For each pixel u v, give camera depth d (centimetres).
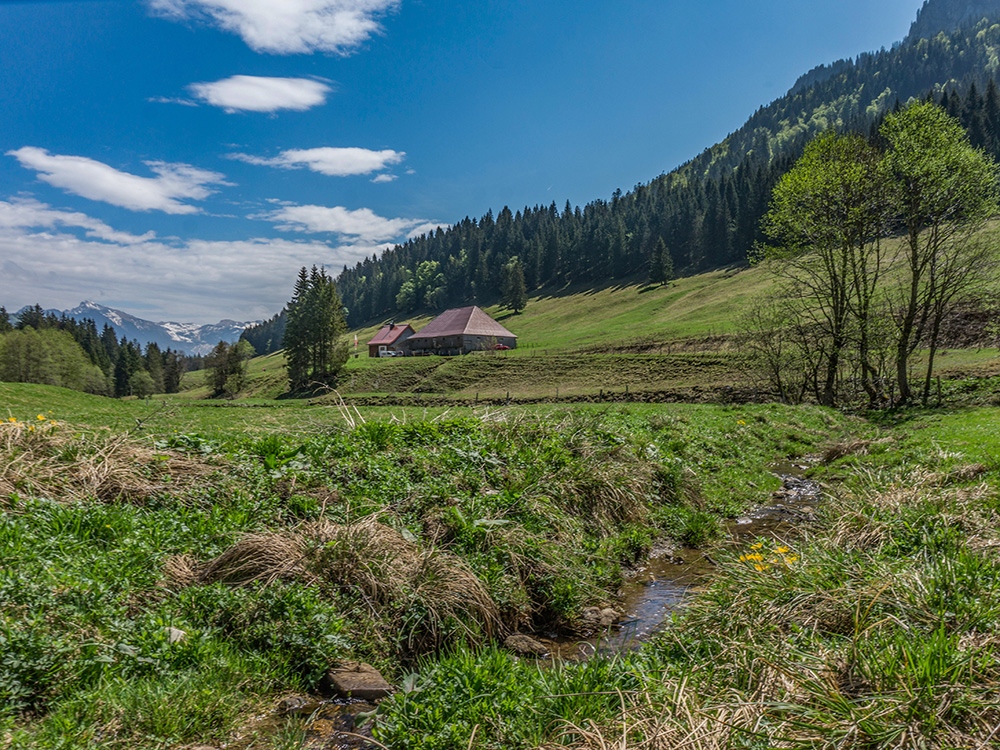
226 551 670
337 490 877
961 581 504
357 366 10006
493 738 428
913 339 3362
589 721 407
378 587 652
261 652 549
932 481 975
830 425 2655
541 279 19438
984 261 2967
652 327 9931
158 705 435
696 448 1664
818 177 3156
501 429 1220
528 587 763
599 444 1270
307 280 11988
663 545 1031
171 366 16375
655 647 570
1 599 499
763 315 3744
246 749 431
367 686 525
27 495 736
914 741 326
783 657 439
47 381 12612
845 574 574
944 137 2911
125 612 543
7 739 372
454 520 826
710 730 365
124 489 800
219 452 984
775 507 1280
